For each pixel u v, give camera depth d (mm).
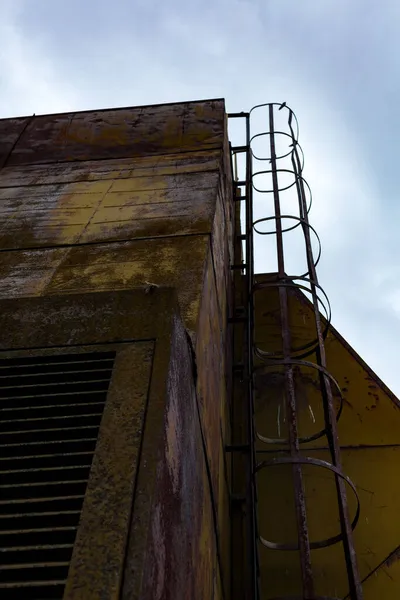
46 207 5277
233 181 8336
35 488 1763
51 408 2025
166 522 1775
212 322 3883
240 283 6977
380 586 4379
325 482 4984
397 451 5184
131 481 1659
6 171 6480
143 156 6504
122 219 4762
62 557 1571
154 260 3869
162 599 1633
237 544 4484
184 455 2219
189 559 2213
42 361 2193
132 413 1884
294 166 6551
